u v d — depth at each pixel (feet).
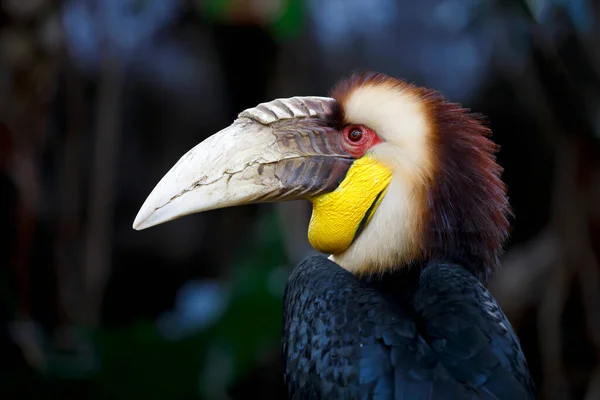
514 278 32.24
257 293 28.84
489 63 34.32
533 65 31.94
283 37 34.58
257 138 14.08
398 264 13.82
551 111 31.71
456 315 11.89
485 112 34.73
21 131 32.35
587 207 30.55
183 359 27.63
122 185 37.06
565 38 30.22
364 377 11.32
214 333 28.14
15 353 29.04
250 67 37.47
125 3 36.14
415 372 11.12
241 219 38.78
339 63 35.88
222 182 13.84
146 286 37.83
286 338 13.23
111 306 37.40
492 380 11.07
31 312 34.86
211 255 38.52
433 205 13.60
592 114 30.50
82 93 35.35
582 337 31.65
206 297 33.76
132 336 27.35
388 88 14.26
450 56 35.06
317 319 12.44
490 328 11.75
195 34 38.06
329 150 14.17
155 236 37.58
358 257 14.20
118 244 37.01
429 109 14.02
